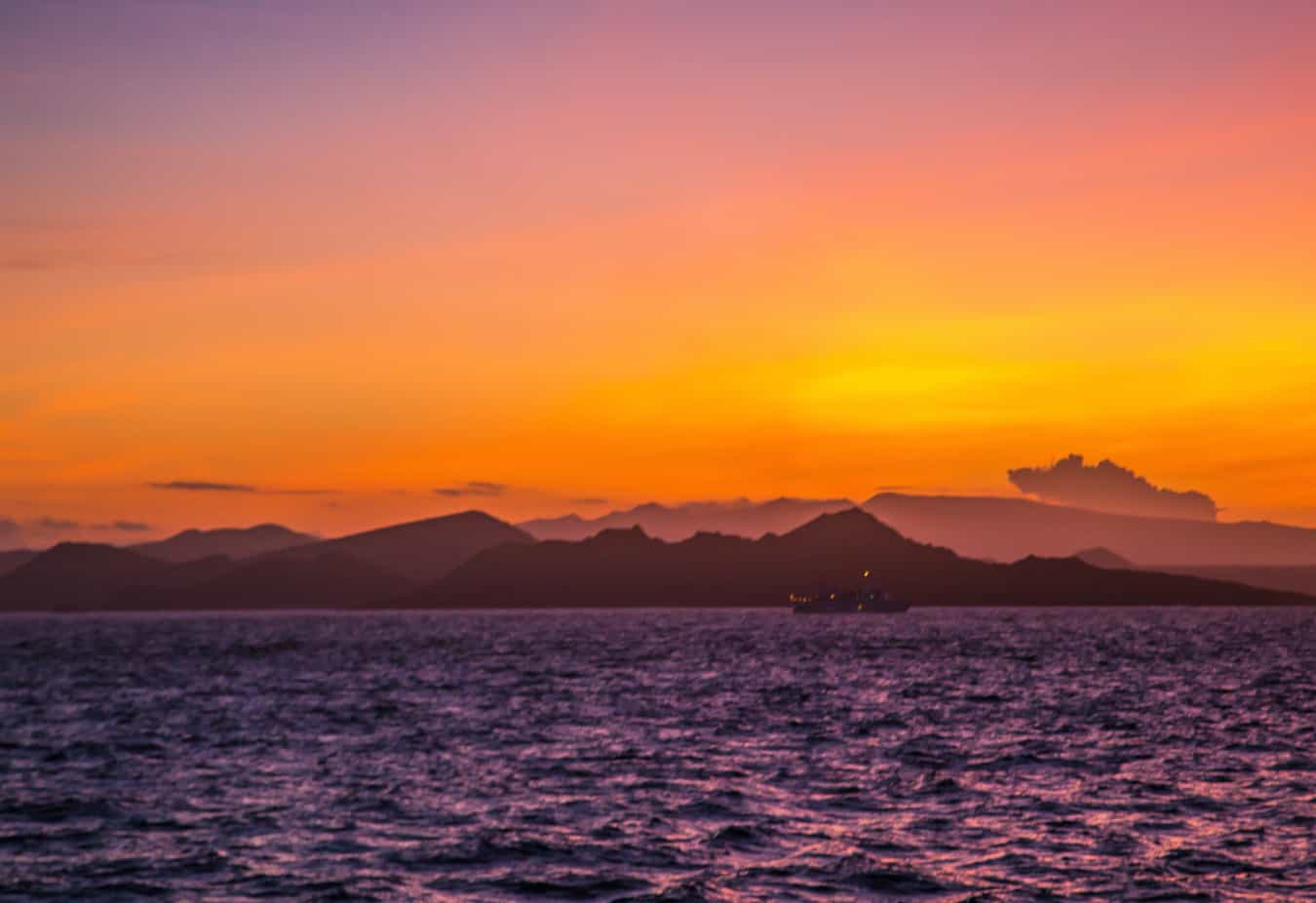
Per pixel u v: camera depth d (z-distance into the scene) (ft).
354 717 339.77
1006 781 204.44
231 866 147.74
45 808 184.24
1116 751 246.06
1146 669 560.61
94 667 655.35
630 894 133.59
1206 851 149.28
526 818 174.29
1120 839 157.07
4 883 140.87
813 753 245.45
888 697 396.16
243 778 216.54
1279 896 129.49
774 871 142.20
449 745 265.34
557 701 388.78
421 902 132.16
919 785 200.34
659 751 250.37
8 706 394.52
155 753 257.55
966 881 136.36
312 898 133.59
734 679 501.56
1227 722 307.99
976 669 567.18
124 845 158.71
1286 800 185.26
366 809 182.19
